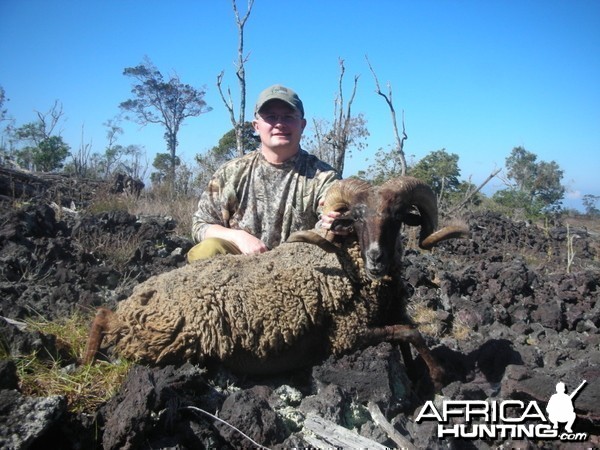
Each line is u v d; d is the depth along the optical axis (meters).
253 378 1.66
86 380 1.42
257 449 1.29
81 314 1.90
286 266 1.68
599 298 2.71
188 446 1.28
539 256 4.48
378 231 1.62
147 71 16.73
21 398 1.13
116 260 2.68
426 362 1.66
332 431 1.35
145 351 1.52
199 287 1.57
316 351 1.70
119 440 1.18
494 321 2.44
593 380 1.46
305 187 2.05
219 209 2.08
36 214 2.91
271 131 2.00
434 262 3.39
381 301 1.72
